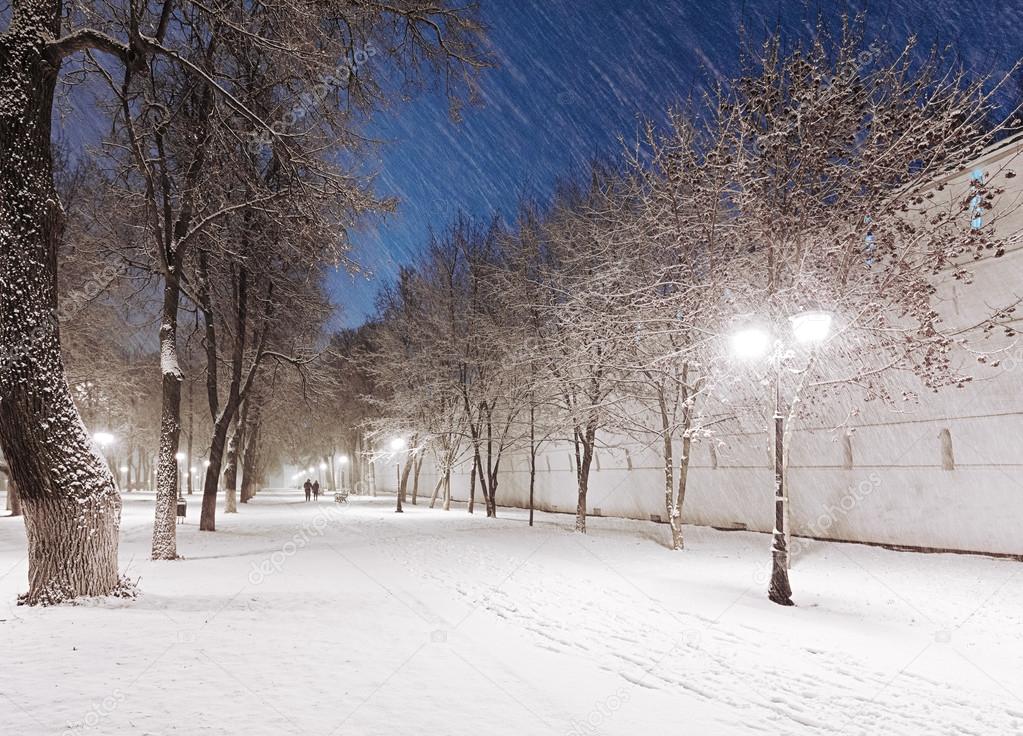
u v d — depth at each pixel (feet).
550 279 90.84
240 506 154.81
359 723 17.38
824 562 57.16
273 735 16.17
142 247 64.95
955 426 57.72
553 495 136.15
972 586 44.55
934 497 59.41
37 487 32.37
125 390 113.50
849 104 40.60
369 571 49.88
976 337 55.77
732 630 31.91
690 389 67.15
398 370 130.62
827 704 21.58
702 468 91.61
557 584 44.88
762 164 43.09
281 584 42.19
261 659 23.29
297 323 98.99
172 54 38.52
